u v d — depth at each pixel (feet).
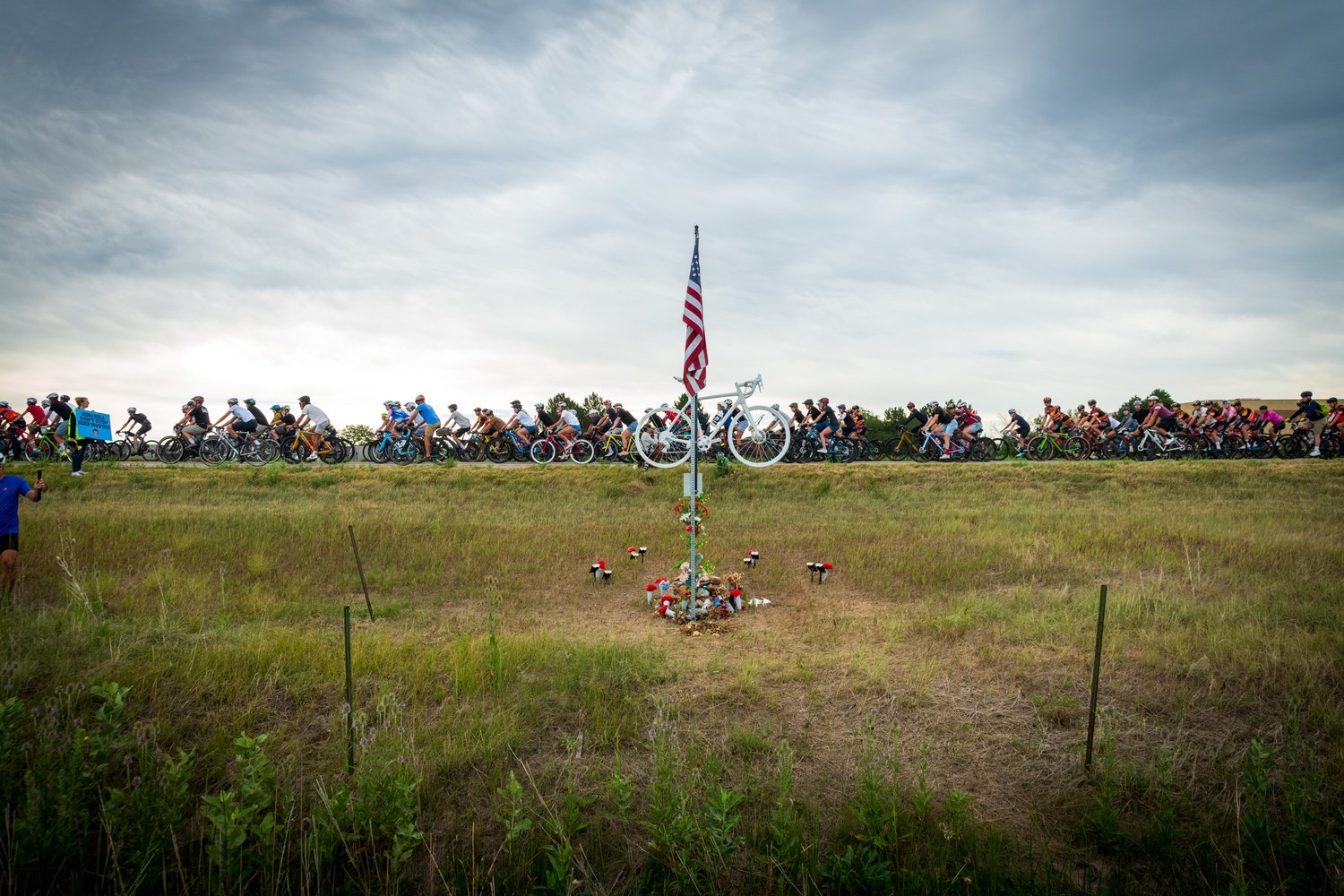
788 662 25.43
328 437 77.15
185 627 27.30
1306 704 20.54
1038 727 20.45
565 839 14.06
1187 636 25.71
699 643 27.94
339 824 15.07
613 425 77.51
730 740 19.74
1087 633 26.61
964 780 18.07
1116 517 50.80
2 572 30.17
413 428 77.05
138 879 12.67
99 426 68.13
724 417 45.39
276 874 13.51
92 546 39.52
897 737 19.76
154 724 19.16
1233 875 13.75
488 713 20.85
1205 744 19.25
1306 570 34.50
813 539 46.03
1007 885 13.99
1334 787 16.48
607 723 20.44
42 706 19.21
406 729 19.51
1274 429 84.33
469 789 17.48
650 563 41.04
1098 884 14.26
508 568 39.06
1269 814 16.15
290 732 19.89
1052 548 40.91
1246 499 60.70
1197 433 84.48
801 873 13.97
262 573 36.37
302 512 51.72
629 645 26.66
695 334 32.68
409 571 37.91
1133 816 16.48
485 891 14.05
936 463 77.51
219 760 17.93
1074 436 85.51
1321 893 13.51
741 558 41.70
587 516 54.70
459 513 55.26
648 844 15.10
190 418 75.82
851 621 30.01
